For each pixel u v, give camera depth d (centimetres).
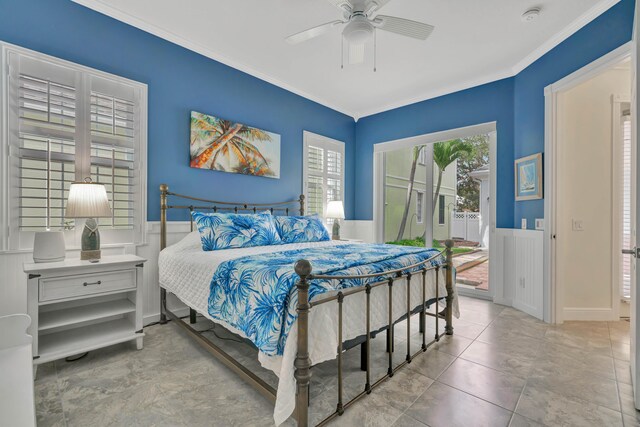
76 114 235
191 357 216
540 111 301
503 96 350
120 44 258
